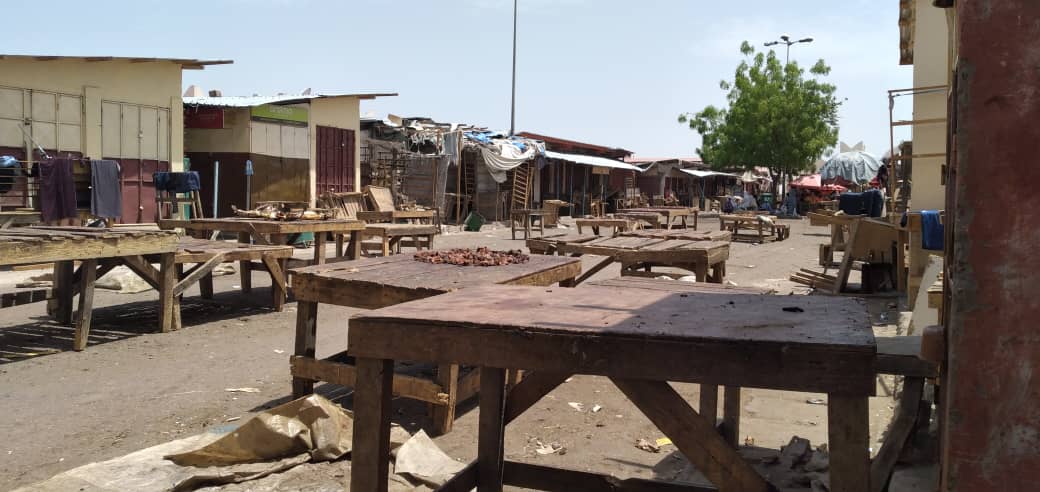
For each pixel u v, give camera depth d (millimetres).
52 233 6949
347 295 4984
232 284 11117
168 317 7695
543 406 5316
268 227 9781
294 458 3986
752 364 2285
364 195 20344
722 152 40312
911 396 3420
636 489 3158
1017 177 1645
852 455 2221
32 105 15023
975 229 1688
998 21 1637
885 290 10586
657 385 2529
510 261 6230
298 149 20688
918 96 10641
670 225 19766
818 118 38469
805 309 2945
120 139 16797
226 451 3955
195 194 15977
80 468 3783
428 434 4680
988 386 1702
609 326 2543
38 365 6277
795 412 5184
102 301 9477
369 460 2783
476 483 3229
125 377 5961
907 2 11555
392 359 2768
